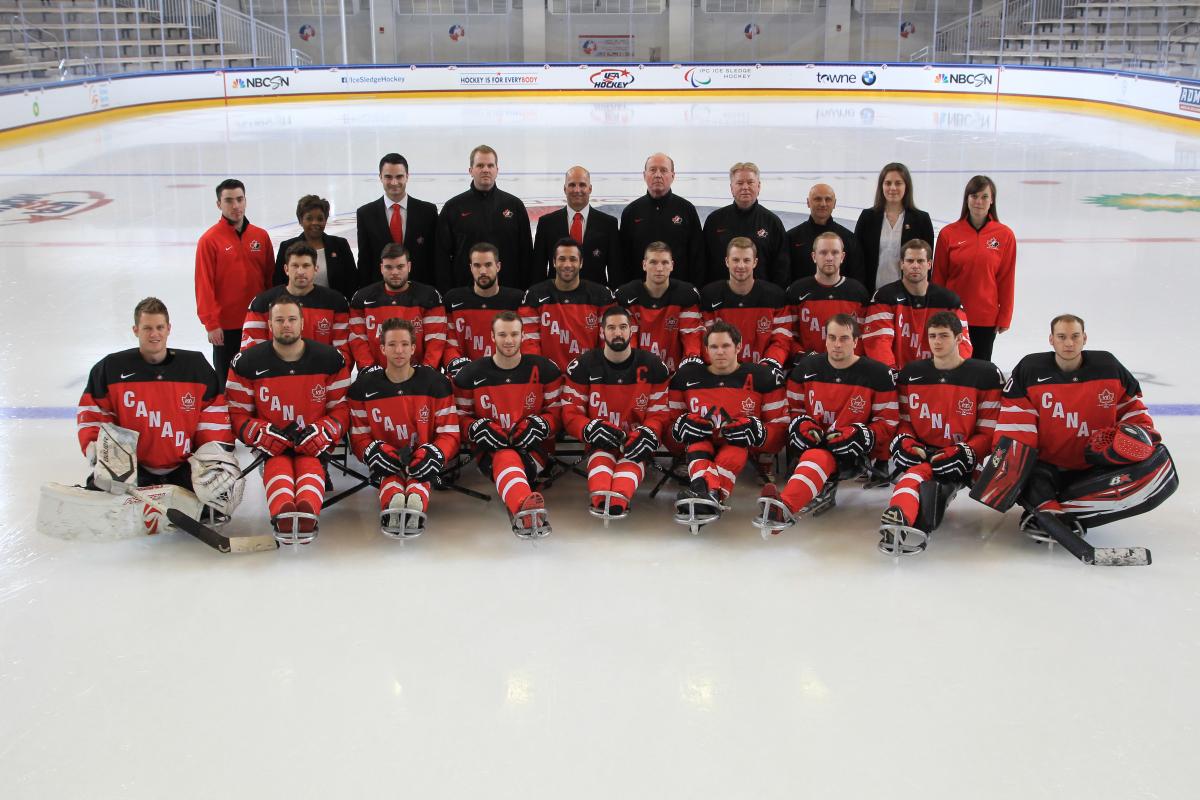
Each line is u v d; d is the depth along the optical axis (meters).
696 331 6.67
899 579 5.18
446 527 5.78
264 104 30.94
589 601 4.96
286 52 35.25
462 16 38.47
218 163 20.16
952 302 6.66
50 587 5.10
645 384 6.05
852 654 4.52
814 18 38.56
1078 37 32.38
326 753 3.90
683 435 5.89
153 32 33.50
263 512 6.03
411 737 3.99
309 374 5.80
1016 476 5.37
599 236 7.41
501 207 7.39
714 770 3.80
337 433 5.80
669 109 29.20
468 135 23.97
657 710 4.14
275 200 16.47
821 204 7.19
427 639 4.65
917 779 3.75
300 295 6.58
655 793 3.68
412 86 32.19
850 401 5.98
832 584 5.13
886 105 30.28
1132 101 26.50
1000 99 30.84
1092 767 3.81
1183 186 17.33
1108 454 5.33
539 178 18.16
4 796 3.70
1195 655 4.51
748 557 5.41
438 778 3.76
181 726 4.06
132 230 14.35
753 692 4.26
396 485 5.58
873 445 5.84
